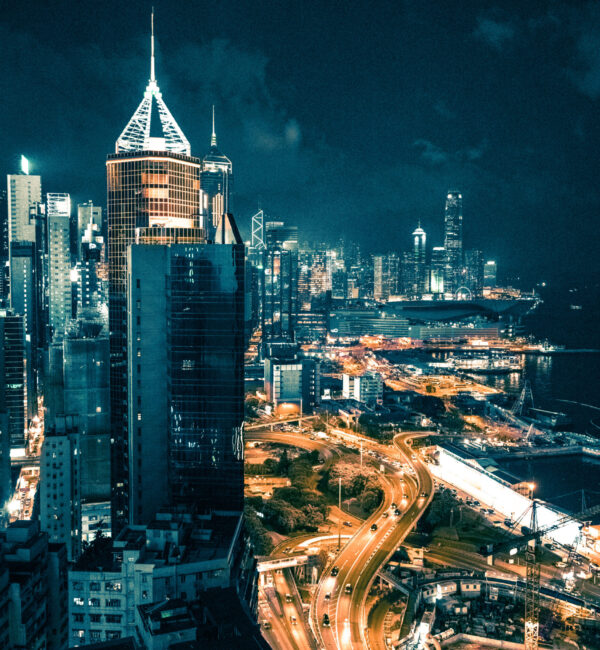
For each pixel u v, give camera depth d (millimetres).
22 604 168500
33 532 190500
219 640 151125
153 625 152375
